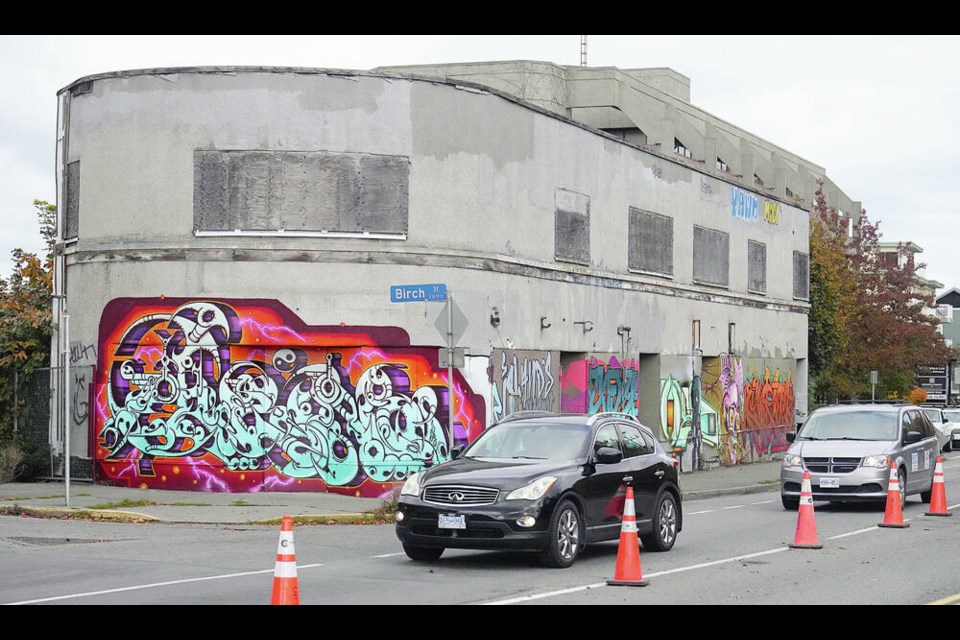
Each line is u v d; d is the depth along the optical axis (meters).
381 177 23.66
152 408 23.50
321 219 23.38
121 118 23.91
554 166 27.89
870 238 59.81
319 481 23.23
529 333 26.70
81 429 24.42
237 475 23.12
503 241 25.81
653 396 32.91
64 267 25.20
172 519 18.97
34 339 26.44
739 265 38.59
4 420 26.45
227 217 23.34
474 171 24.89
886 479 22.36
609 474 14.95
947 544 17.06
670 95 46.72
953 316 109.06
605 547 16.31
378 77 23.72
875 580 13.36
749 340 39.34
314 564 14.28
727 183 37.72
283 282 23.27
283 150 23.34
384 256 23.56
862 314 56.59
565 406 29.16
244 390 23.27
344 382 23.41
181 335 23.39
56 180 25.88
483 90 25.19
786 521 21.00
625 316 31.06
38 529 17.77
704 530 19.30
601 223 29.97
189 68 23.47
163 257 23.50
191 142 23.45
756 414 39.81
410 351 23.64
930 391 93.62
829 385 53.94
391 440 23.39
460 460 14.89
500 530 13.48
